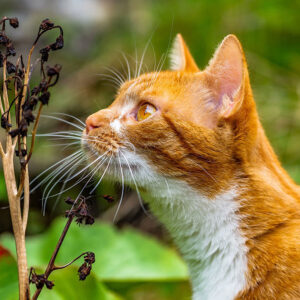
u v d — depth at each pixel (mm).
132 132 905
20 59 885
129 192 1224
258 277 884
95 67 1336
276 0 1311
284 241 886
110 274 1027
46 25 837
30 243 1065
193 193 904
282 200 900
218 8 1328
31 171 1195
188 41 1306
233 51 896
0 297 928
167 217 927
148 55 1296
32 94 834
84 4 1523
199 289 921
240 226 896
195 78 916
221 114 897
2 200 1190
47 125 1245
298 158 1183
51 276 931
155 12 1412
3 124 846
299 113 1199
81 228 1060
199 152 898
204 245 911
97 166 915
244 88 885
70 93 1285
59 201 1194
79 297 937
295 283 872
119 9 1558
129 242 1057
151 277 1026
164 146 900
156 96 911
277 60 1275
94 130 917
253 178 899
